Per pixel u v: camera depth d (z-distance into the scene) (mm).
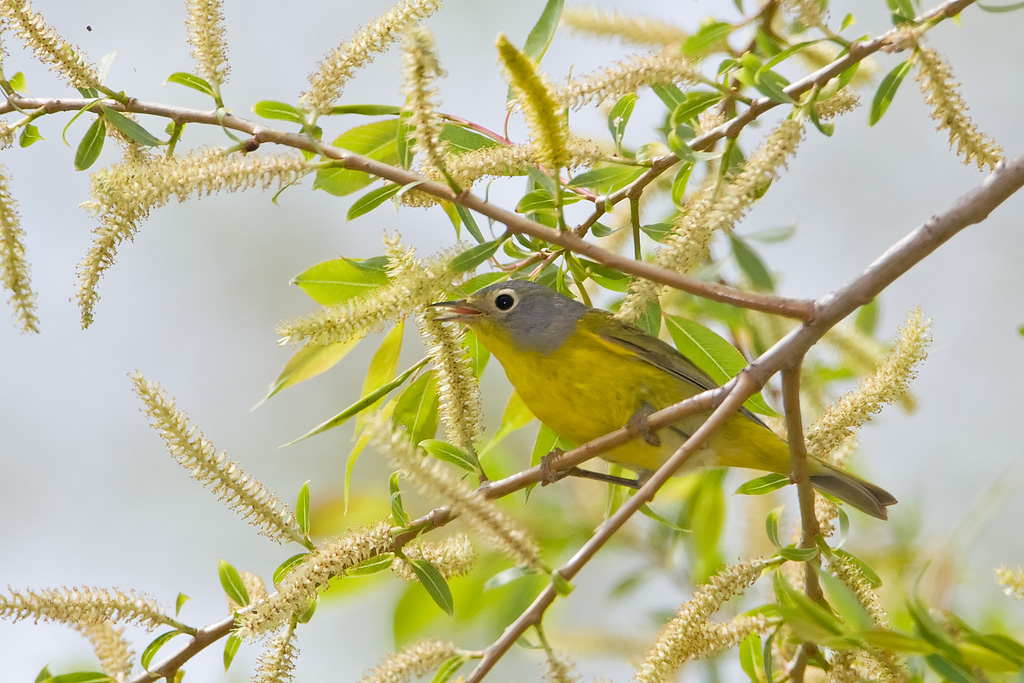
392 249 7652
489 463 11539
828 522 8539
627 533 11844
